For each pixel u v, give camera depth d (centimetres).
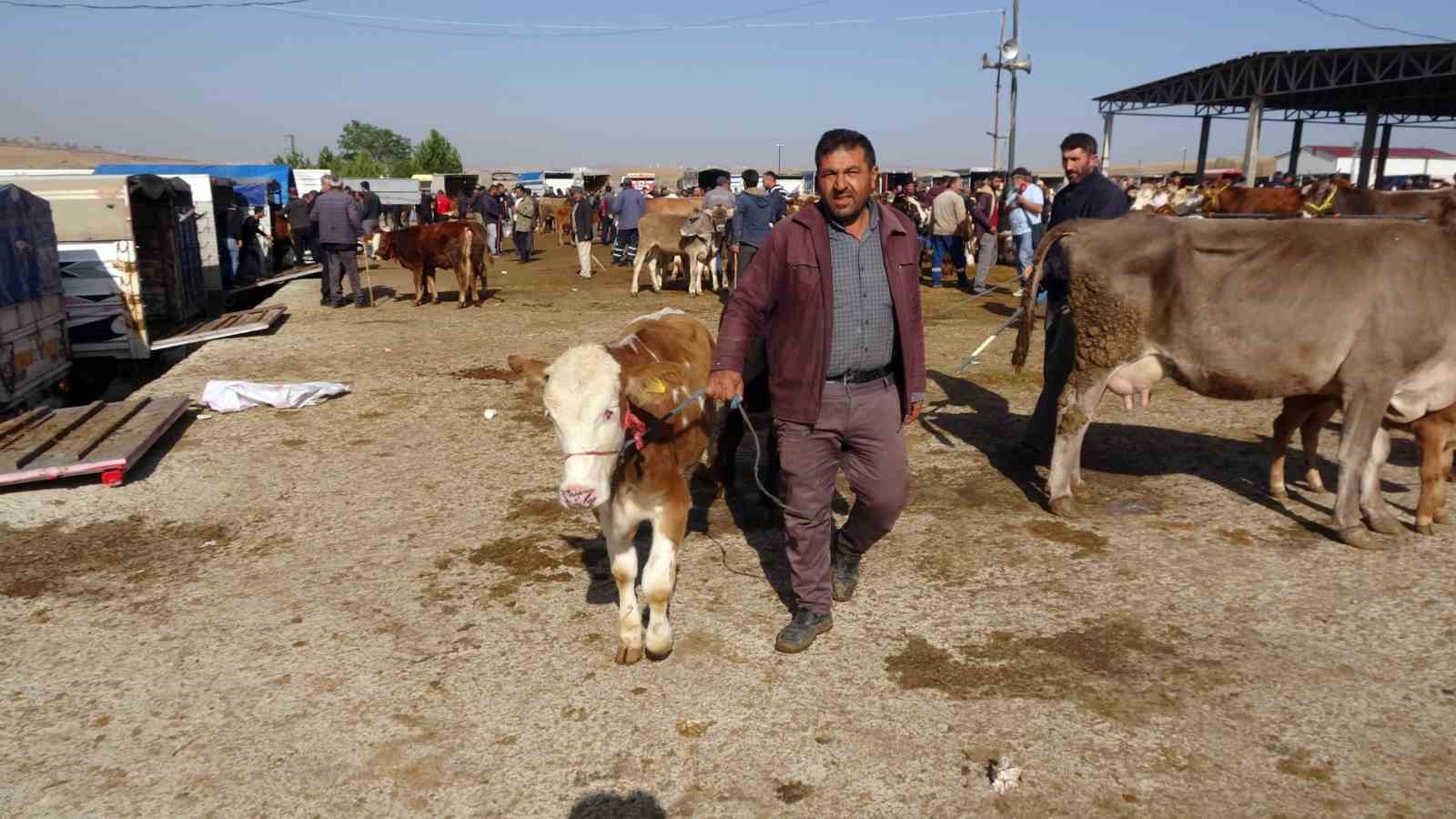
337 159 8975
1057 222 622
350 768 331
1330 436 705
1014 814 300
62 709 371
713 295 1614
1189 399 816
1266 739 336
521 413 805
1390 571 469
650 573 381
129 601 463
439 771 328
